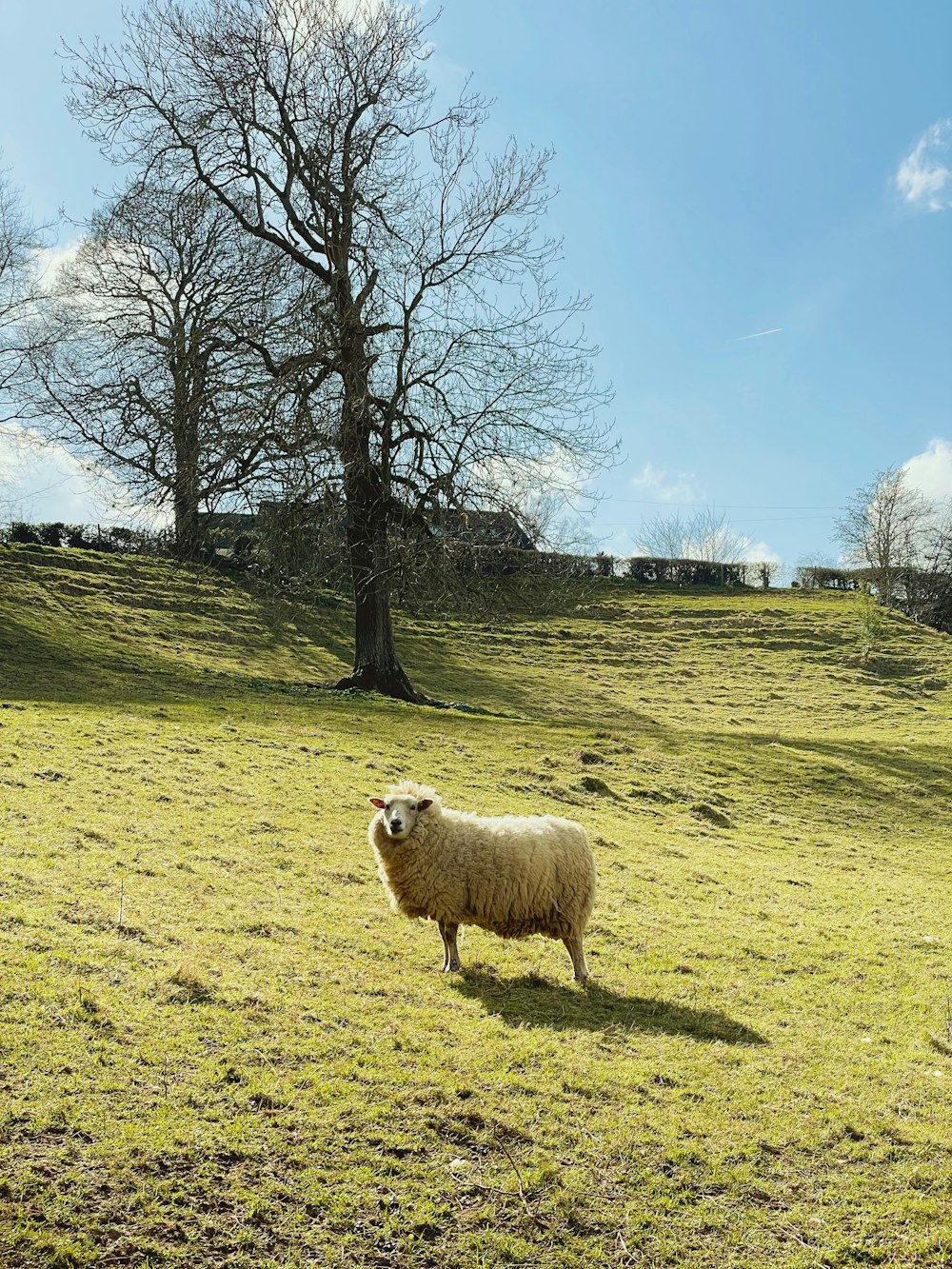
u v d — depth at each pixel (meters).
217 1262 5.57
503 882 10.37
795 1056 9.63
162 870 11.94
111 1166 6.07
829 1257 6.47
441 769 21.55
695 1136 7.70
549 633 54.56
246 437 27.20
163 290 34.06
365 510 30.34
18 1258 5.30
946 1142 8.15
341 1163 6.55
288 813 15.95
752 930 14.12
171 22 29.20
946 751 33.59
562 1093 7.96
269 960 9.72
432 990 9.84
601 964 11.66
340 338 29.09
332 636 44.41
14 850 11.52
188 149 30.02
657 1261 6.21
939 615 82.12
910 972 13.09
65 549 46.19
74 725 19.58
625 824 20.12
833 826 23.83
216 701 26.66
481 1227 6.25
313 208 31.19
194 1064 7.31
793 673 51.19
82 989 7.91
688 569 73.75
